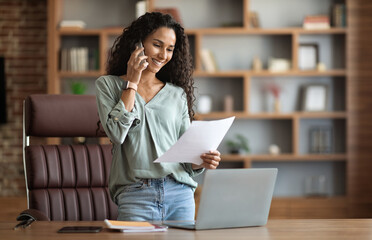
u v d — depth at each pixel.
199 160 2.18
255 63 6.52
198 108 6.59
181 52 2.50
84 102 3.15
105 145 3.23
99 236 1.81
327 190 6.68
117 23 6.66
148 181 2.24
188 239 1.77
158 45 2.34
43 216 2.60
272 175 2.06
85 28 6.66
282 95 6.71
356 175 6.50
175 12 6.41
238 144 6.56
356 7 6.48
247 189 2.01
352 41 6.48
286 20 6.67
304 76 6.68
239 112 6.58
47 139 6.52
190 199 2.32
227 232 1.92
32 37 6.92
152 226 1.94
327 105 6.64
